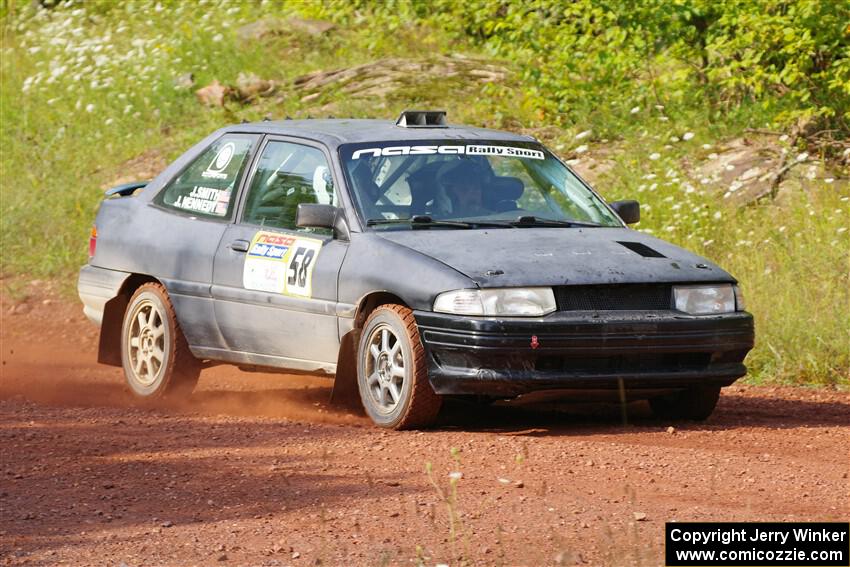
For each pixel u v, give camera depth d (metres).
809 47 42.69
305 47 62.97
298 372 25.36
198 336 26.98
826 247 34.38
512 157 26.22
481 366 21.53
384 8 61.50
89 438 22.62
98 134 53.50
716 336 22.55
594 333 21.67
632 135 44.88
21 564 15.12
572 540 15.66
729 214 38.22
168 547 15.74
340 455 20.80
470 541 15.69
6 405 26.83
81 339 38.06
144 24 66.88
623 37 45.75
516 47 48.81
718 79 46.91
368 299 23.45
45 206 47.44
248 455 20.97
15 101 58.50
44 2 71.81
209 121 53.34
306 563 14.97
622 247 23.55
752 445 21.61
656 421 24.31
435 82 53.66
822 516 16.83
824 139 43.00
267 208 26.14
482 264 22.23
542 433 22.80
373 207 24.36
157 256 27.73
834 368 30.05
